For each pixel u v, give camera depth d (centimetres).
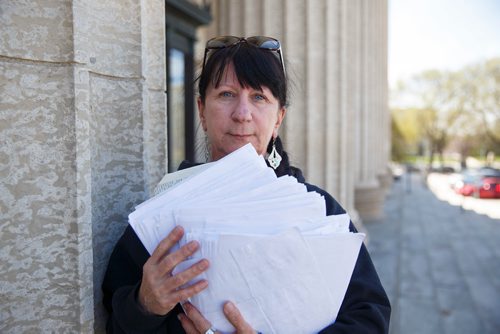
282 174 146
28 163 114
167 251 106
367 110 1382
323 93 585
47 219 116
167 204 111
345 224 115
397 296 670
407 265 863
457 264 878
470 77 4828
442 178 4097
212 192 112
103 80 131
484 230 1322
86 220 119
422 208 1877
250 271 102
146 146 145
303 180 153
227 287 103
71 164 116
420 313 597
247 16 551
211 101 134
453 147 5938
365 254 135
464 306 627
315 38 571
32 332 117
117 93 136
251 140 133
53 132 115
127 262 129
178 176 128
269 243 100
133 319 110
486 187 2333
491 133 4788
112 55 133
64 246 118
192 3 516
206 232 104
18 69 111
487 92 4741
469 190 2375
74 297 119
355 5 1224
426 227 1347
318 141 589
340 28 607
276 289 104
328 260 106
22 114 112
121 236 135
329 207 139
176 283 101
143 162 143
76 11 114
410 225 1377
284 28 555
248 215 106
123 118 138
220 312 105
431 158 5141
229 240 100
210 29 676
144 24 142
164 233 109
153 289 103
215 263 102
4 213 112
